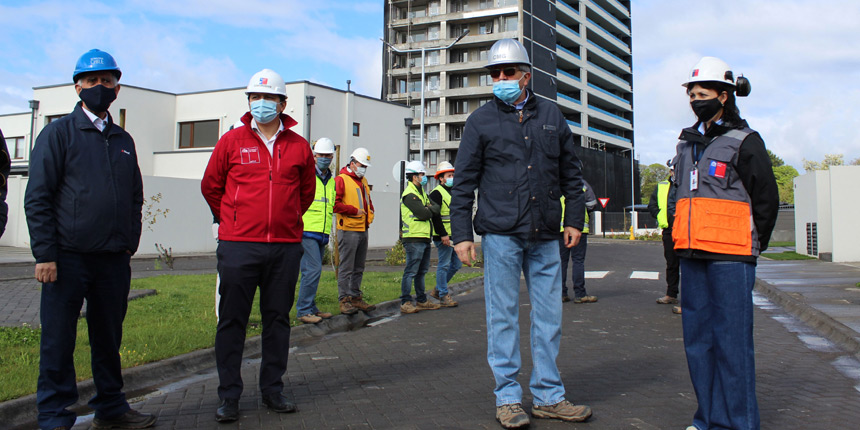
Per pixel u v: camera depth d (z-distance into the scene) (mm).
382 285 11648
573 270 10305
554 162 4254
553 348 4242
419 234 9180
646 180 119688
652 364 5855
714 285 3664
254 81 4422
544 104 4336
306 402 4656
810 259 18688
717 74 3643
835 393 4879
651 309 9492
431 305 9703
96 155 3914
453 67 70938
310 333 7574
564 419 4117
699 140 3738
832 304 9047
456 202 4277
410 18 72750
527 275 4328
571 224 4281
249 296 4398
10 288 9906
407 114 39094
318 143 7801
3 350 5551
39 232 3680
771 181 3549
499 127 4199
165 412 4422
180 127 34062
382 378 5387
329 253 17453
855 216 17062
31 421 4203
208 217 22375
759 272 14312
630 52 92312
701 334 3779
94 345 4023
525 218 4109
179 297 9156
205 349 6090
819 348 6664
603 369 5652
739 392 3586
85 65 3895
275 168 4488
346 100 34938
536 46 70250
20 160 35438
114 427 4059
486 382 5238
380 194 28203
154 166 32688
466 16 70875
